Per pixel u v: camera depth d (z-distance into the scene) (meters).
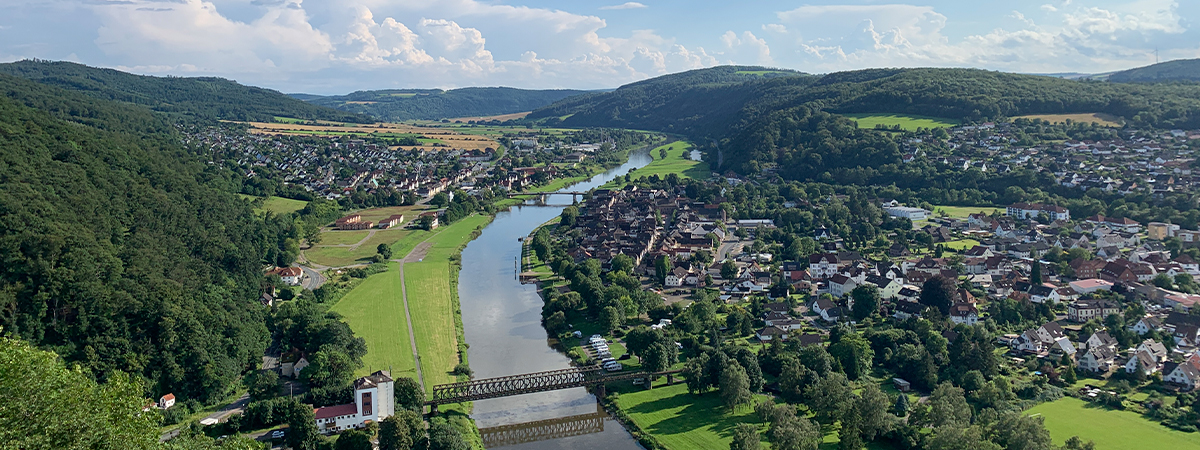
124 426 113.06
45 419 101.56
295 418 186.00
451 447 178.12
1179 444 180.25
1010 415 177.62
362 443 175.88
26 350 108.12
